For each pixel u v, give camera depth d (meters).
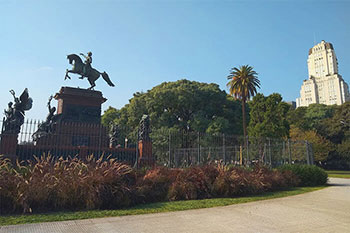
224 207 8.65
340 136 55.59
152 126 42.72
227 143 25.22
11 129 14.73
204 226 6.16
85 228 5.89
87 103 22.66
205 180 11.12
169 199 9.94
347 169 53.31
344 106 55.81
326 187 15.69
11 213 7.27
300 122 59.50
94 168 8.93
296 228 6.07
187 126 46.38
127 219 6.81
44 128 19.45
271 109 39.75
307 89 140.00
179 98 44.09
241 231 5.78
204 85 51.34
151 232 5.63
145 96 47.44
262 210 8.19
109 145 23.55
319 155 46.53
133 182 9.69
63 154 17.14
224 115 48.22
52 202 7.91
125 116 48.91
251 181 12.02
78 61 24.36
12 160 14.14
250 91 41.25
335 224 6.48
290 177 15.57
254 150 24.36
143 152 17.25
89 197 7.92
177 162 21.83
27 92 15.89
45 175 8.04
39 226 5.99
